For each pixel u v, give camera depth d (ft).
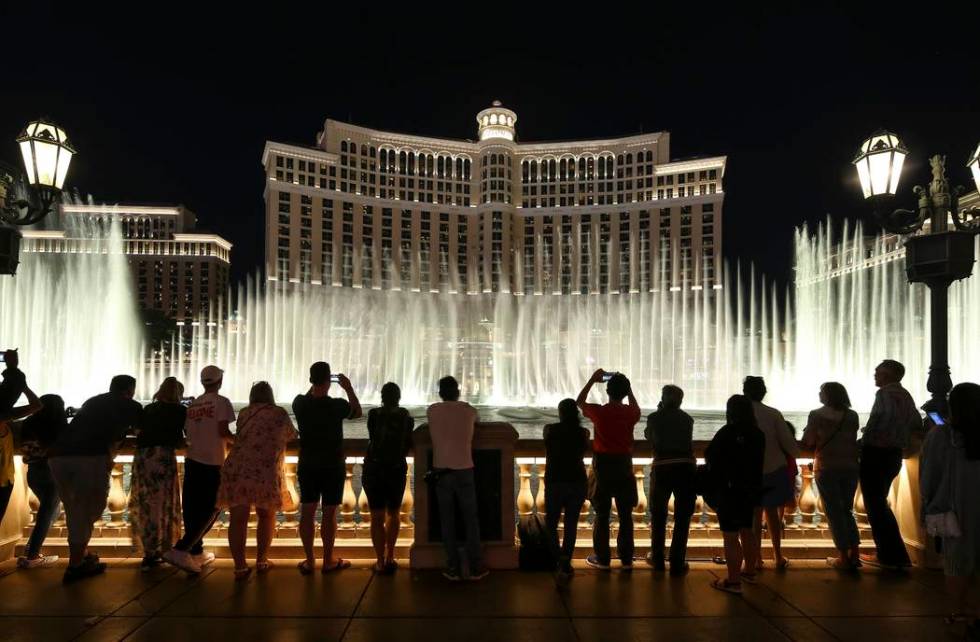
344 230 438.81
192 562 22.77
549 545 23.58
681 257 441.27
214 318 467.11
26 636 17.92
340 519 31.78
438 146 467.93
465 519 22.81
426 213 462.19
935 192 27.27
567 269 463.83
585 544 26.32
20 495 25.58
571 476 22.91
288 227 419.74
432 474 22.90
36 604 20.25
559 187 472.03
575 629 18.58
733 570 21.50
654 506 23.82
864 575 23.43
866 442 24.41
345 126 441.27
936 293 27.14
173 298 463.01
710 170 440.45
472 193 476.95
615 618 19.38
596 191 465.88
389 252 450.71
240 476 22.59
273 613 19.62
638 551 26.02
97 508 22.88
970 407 18.37
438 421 22.99
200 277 468.75
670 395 24.25
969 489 18.43
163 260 464.65
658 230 448.65
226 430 23.61
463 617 19.39
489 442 24.49
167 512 23.88
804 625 18.90
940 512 18.70
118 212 460.96
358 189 444.14
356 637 17.97
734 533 21.61
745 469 21.77
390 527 23.59
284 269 416.46
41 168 28.94
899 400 24.11
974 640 17.72
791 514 27.73
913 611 19.98
